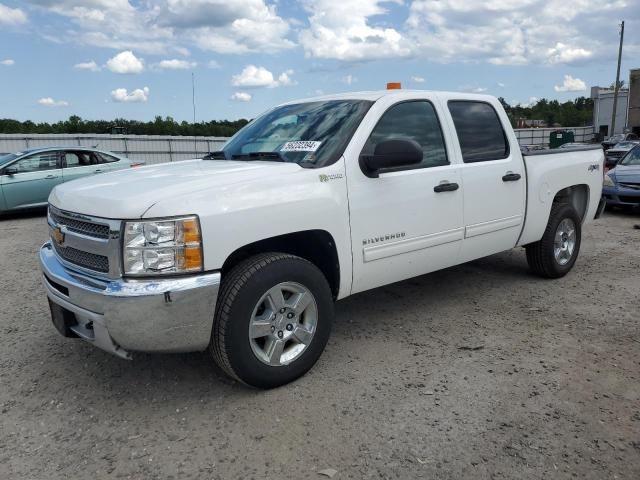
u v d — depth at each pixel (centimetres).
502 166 488
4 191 1148
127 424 312
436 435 294
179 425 310
